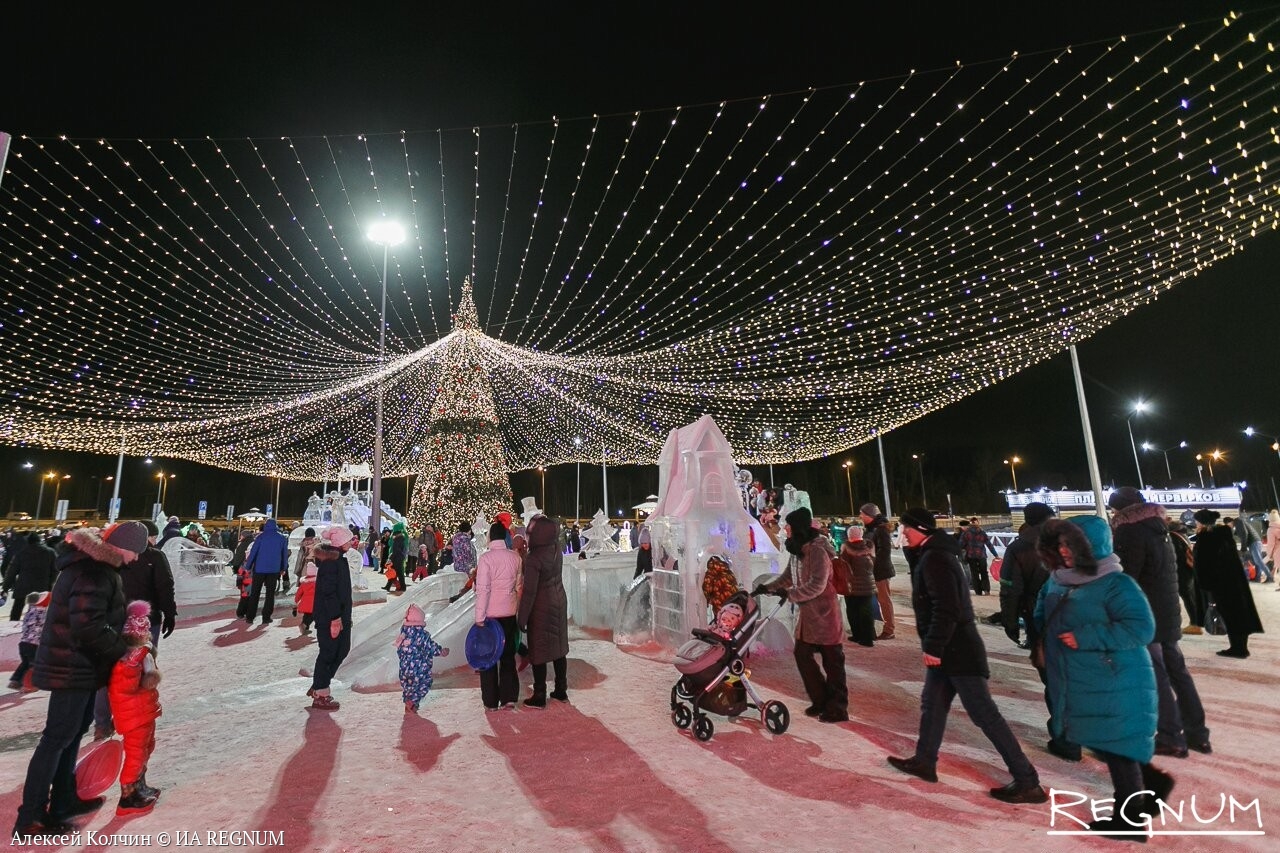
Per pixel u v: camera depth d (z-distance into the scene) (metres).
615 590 10.35
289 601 14.68
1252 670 7.16
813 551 5.73
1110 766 3.65
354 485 33.16
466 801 4.07
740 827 3.67
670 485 9.08
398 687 7.16
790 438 26.98
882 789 4.20
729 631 5.43
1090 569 3.79
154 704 4.19
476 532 13.16
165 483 58.50
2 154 5.73
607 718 5.80
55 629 3.87
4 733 5.79
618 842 3.51
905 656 8.27
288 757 4.95
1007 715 5.82
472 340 21.39
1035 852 3.38
